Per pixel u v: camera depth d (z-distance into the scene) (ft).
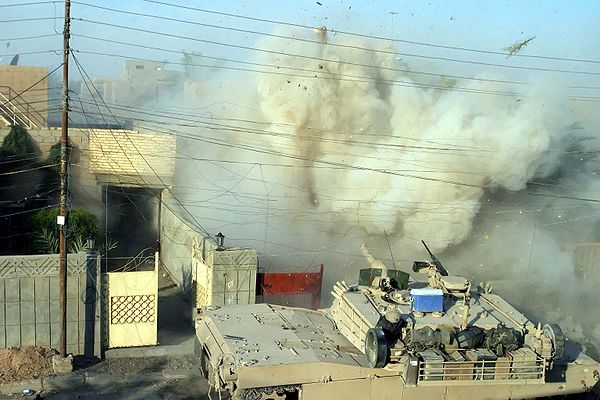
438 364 41.57
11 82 118.52
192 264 69.00
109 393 52.90
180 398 52.60
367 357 42.47
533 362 43.24
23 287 56.18
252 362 40.27
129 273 59.82
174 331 65.62
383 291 50.01
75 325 57.62
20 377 53.98
